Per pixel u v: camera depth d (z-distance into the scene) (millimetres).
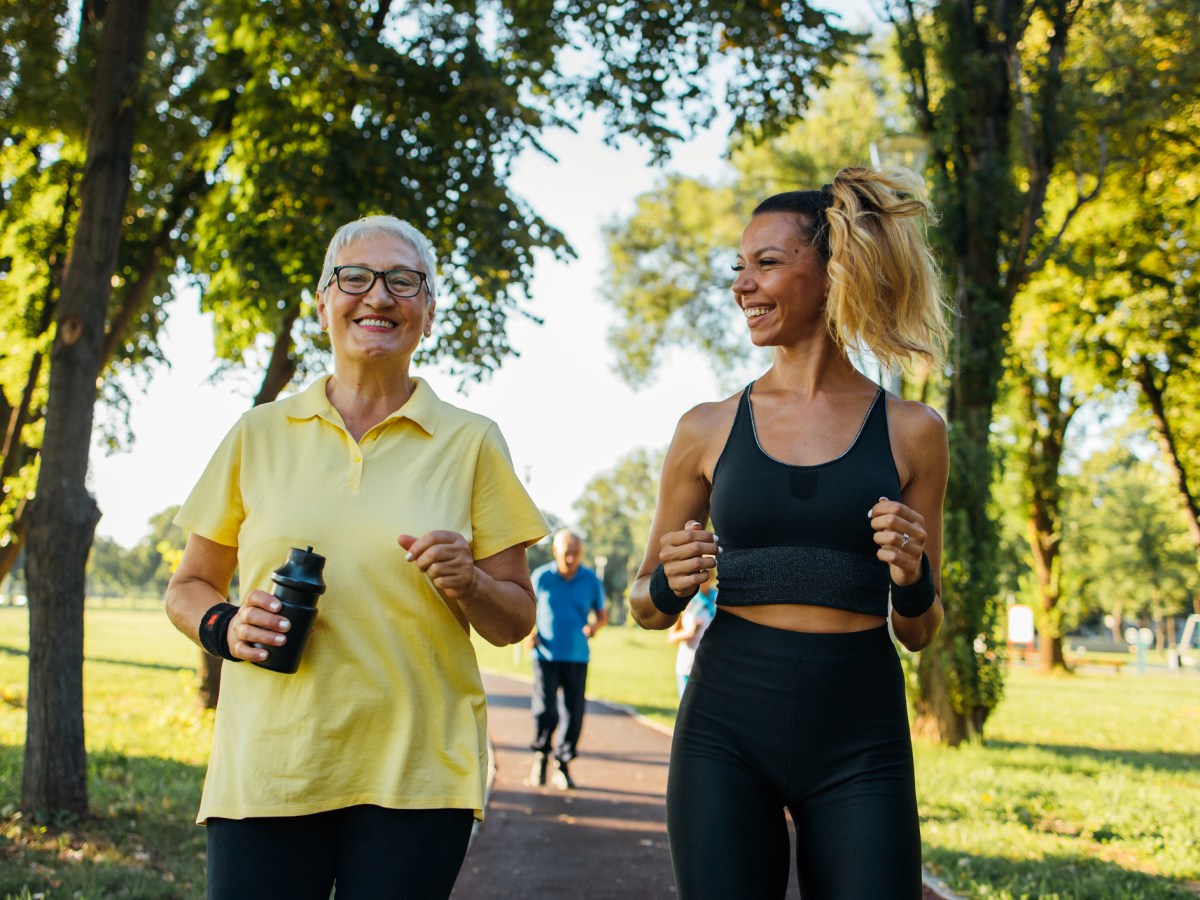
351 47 11047
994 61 13641
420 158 11484
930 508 2863
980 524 13844
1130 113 13914
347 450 2740
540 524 2875
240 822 2551
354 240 2818
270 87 11266
